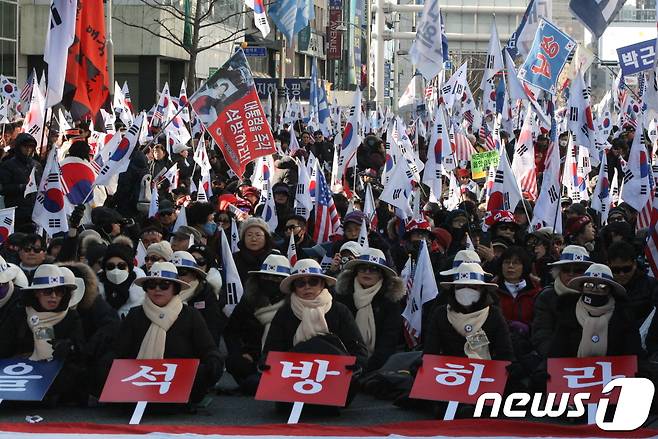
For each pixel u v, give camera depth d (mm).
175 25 59125
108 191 20172
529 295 13711
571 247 11859
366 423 11547
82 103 18828
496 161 23766
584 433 10812
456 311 11742
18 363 11703
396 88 87688
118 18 52406
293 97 48031
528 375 11828
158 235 15133
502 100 35562
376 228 20203
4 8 51906
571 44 26812
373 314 13039
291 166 23562
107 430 10734
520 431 10898
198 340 11758
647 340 13055
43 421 11250
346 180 24500
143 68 59250
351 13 91812
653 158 26500
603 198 20891
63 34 17469
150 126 27719
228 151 19031
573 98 23781
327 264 16375
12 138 23578
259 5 39438
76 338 11844
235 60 18953
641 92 36969
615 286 11469
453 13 73812
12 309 11922
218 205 20156
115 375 11430
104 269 13016
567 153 23750
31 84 27969
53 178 15656
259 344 13078
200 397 11844
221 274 14625
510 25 73312
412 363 11969
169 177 21750
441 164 21422
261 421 11555
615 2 25344
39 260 13727
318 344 11836
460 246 16891
